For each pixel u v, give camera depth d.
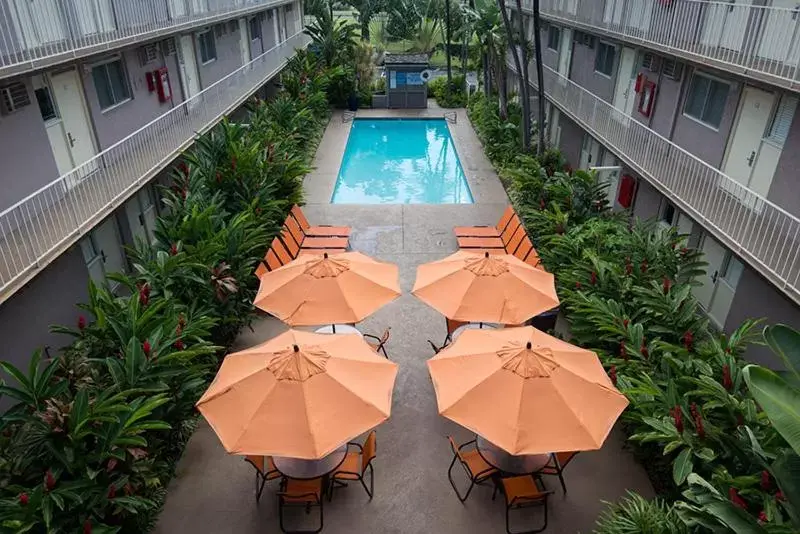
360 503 7.48
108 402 6.27
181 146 14.41
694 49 11.66
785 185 9.80
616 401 6.56
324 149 22.72
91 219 9.88
